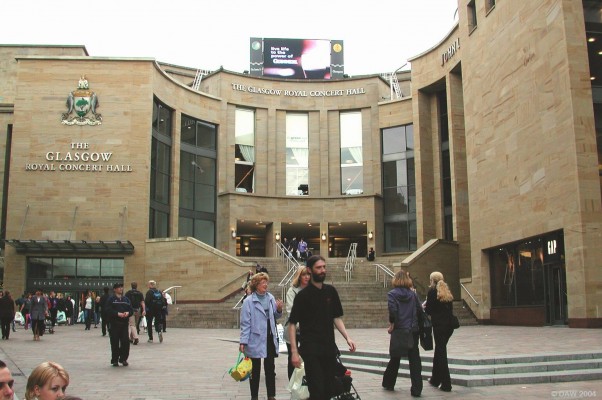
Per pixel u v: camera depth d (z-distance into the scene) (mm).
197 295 32719
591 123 21125
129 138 35688
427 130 40531
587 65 21438
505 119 25719
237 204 41219
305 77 56375
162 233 38406
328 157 44125
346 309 25984
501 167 26031
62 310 30625
